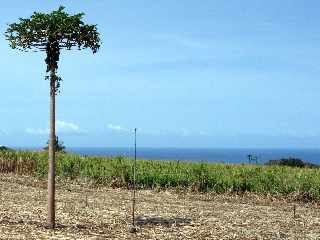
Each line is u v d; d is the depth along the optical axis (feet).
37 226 66.90
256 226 74.54
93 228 68.08
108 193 111.65
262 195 115.24
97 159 140.77
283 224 77.66
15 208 80.64
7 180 127.75
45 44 65.26
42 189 112.88
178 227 71.15
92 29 65.57
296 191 113.39
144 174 125.18
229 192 117.70
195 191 119.75
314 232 72.49
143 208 87.81
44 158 145.18
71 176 134.92
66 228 66.80
